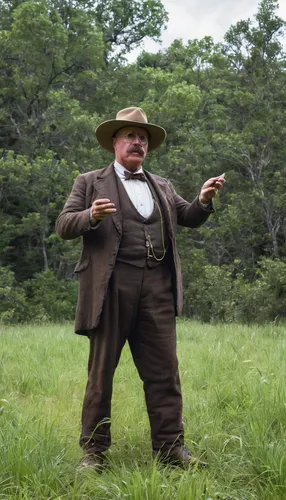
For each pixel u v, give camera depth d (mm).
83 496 3525
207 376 6555
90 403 4273
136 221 4285
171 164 31656
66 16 37656
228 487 3658
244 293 25969
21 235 33781
